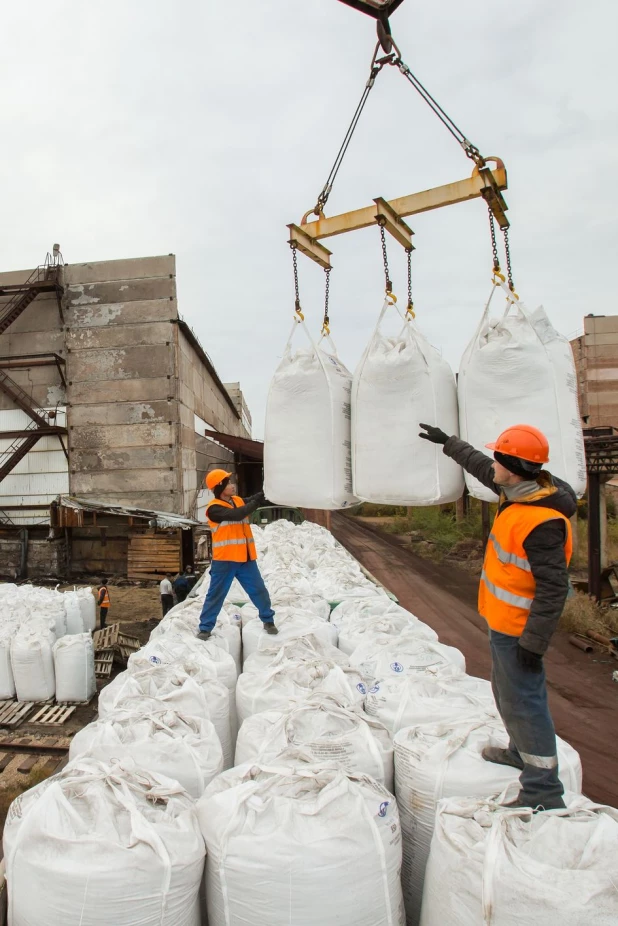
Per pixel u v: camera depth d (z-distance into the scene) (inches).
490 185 130.9
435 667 150.6
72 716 307.7
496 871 70.7
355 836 80.1
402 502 129.4
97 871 74.4
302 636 171.5
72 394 777.6
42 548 750.5
